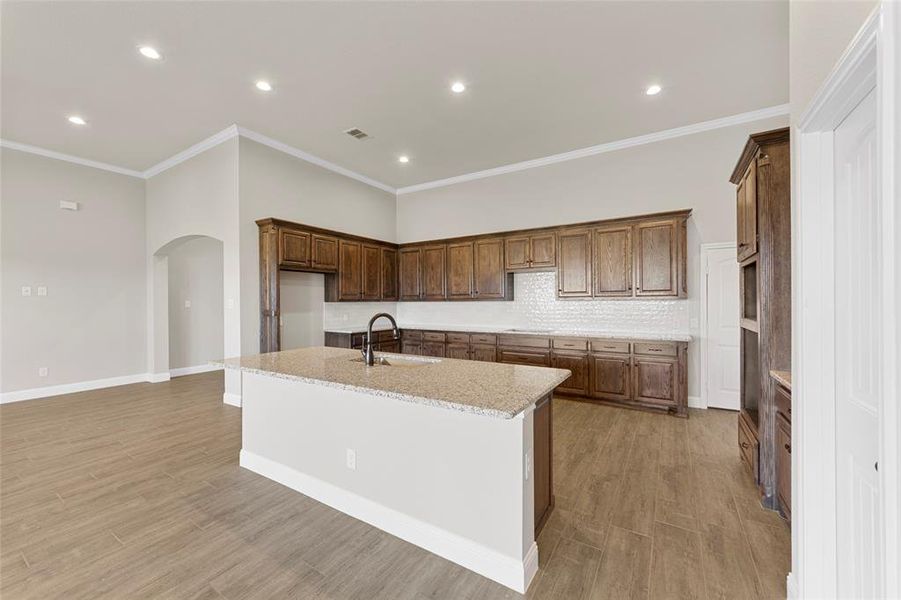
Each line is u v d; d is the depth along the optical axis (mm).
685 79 3324
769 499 2287
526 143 4699
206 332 6602
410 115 3977
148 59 3029
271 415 2678
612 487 2557
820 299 1431
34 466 2873
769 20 2613
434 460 1918
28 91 3463
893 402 865
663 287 4289
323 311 5656
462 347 5504
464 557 1813
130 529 2098
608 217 4789
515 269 5266
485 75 3268
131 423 3840
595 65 3129
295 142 4680
